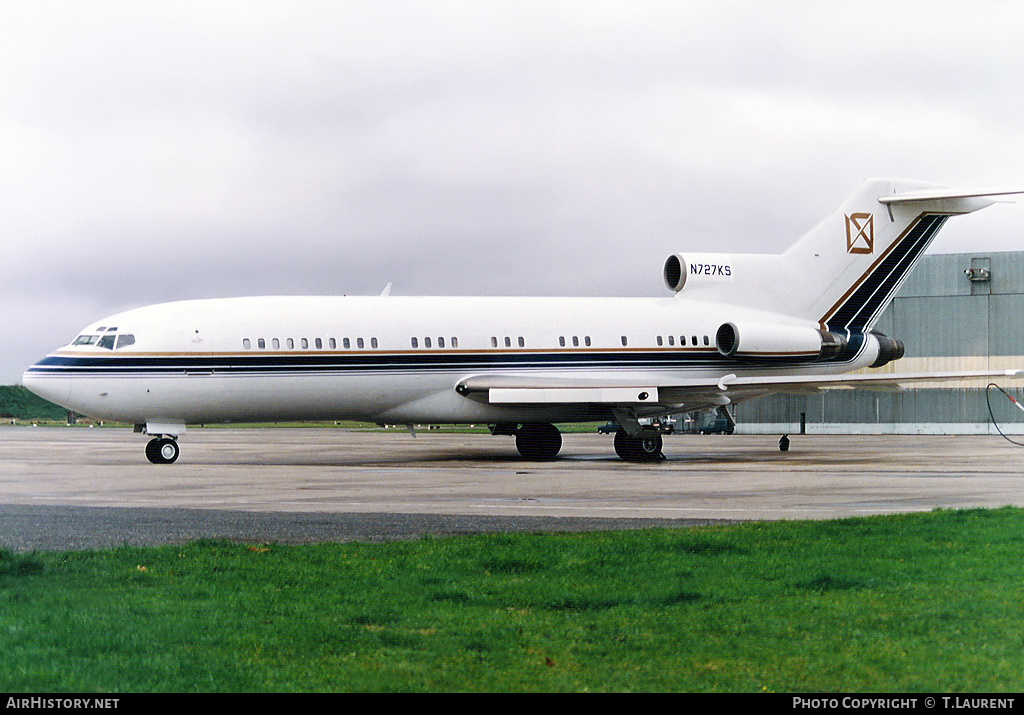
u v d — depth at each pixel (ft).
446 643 63.87
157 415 223.10
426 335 240.94
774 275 278.26
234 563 89.40
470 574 85.30
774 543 100.68
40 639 64.49
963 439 407.44
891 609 72.74
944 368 481.46
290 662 60.03
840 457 267.18
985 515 121.19
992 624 68.69
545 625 68.39
